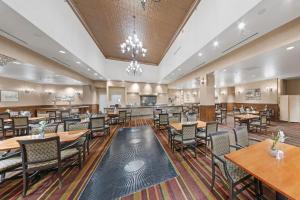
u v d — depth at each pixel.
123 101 11.73
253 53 4.15
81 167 2.93
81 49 5.55
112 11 5.03
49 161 2.22
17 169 2.30
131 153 3.70
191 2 4.55
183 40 5.97
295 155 1.74
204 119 6.96
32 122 5.77
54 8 3.70
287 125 7.41
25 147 2.08
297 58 4.35
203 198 1.98
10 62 4.40
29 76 7.73
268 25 3.07
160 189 2.20
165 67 9.52
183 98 15.36
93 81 11.09
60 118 6.27
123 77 10.98
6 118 5.78
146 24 5.88
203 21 4.20
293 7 2.48
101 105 11.79
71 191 2.17
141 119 9.64
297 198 1.00
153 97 12.95
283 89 9.08
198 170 2.77
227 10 3.13
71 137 2.85
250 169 1.42
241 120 6.21
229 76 8.02
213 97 7.02
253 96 10.59
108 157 3.46
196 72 7.77
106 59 10.28
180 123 4.33
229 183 1.79
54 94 11.34
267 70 6.42
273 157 1.71
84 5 4.73
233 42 3.92
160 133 5.81
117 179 2.49
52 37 3.61
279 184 1.17
